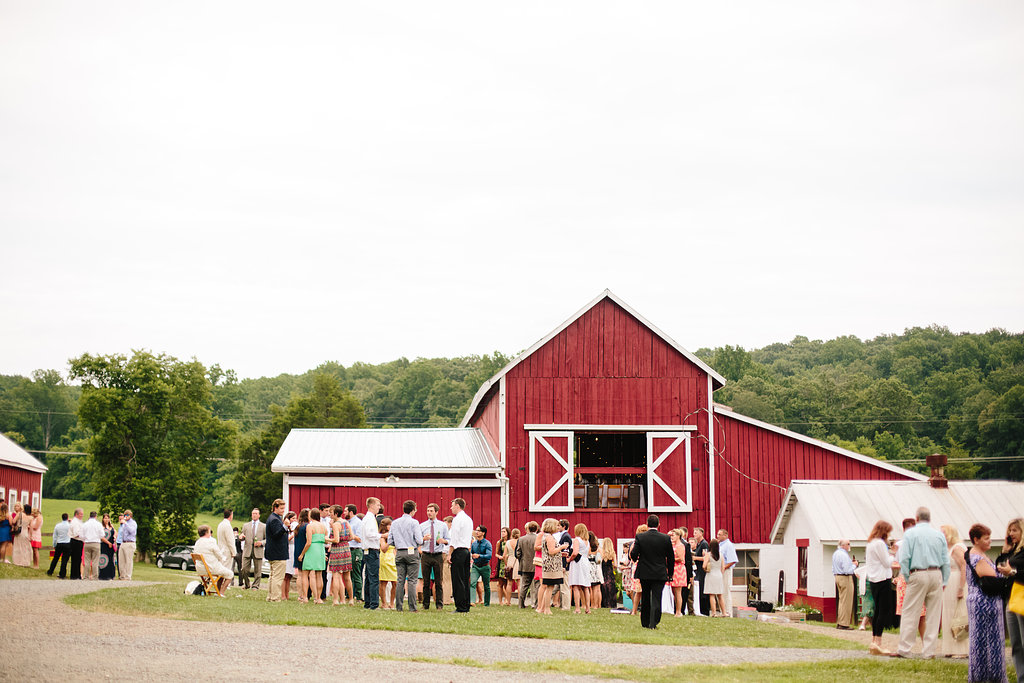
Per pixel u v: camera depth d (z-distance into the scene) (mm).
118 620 13734
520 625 15281
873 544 14227
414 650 12039
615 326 29109
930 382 110688
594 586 20734
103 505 53844
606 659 12070
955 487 24656
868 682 10930
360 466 27703
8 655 10289
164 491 54719
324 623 14281
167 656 10672
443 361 159375
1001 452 87188
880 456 87062
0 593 16828
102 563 24312
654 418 28797
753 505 29094
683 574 19953
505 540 22469
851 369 137500
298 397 78438
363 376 164875
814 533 23016
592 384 28812
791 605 24516
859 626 19484
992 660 11297
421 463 28125
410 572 17203
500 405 28562
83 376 55625
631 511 28438
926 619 13391
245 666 10227
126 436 55094
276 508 18500
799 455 29484
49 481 102750
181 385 56469
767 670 11617
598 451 33094
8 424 118250
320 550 18219
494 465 28031
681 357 29203
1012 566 10977
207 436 57688
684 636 15258
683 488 28547
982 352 121000
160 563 48812
